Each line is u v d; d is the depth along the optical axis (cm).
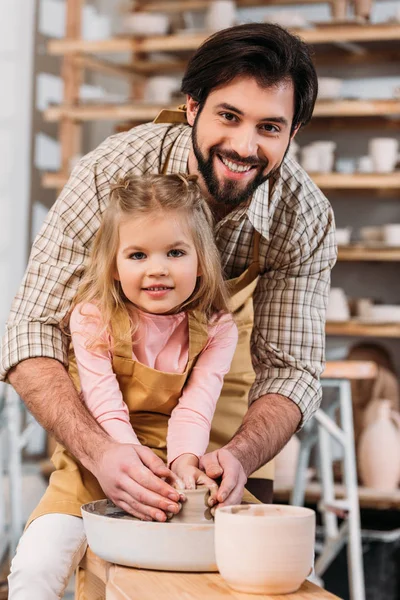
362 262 454
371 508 407
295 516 105
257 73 152
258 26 155
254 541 104
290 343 186
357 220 456
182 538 115
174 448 152
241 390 190
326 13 449
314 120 446
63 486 154
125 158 177
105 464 133
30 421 328
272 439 161
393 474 400
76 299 163
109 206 157
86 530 125
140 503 124
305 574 106
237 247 184
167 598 103
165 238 152
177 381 159
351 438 311
